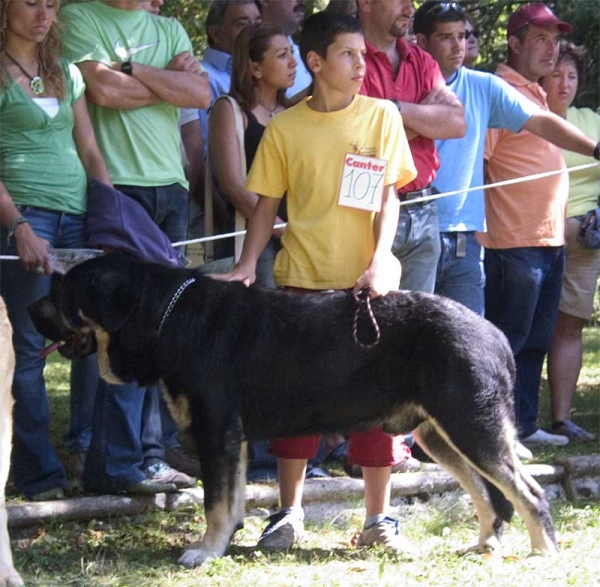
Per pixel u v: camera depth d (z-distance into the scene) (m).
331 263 8.88
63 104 9.61
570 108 13.80
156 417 10.21
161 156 10.33
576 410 14.62
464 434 8.28
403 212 10.33
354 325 8.45
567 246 13.16
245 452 8.73
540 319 12.59
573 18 16.66
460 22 11.32
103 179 9.87
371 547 9.09
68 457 10.77
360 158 8.76
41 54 9.51
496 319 12.33
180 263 9.74
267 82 10.55
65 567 8.65
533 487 8.54
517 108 11.44
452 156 11.15
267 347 8.41
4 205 9.09
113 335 8.54
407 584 8.02
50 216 9.58
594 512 10.30
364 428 8.64
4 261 9.46
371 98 8.98
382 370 8.45
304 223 8.96
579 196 13.27
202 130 12.20
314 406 8.50
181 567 8.45
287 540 9.15
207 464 8.48
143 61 10.38
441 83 10.70
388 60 10.50
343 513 10.16
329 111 8.90
